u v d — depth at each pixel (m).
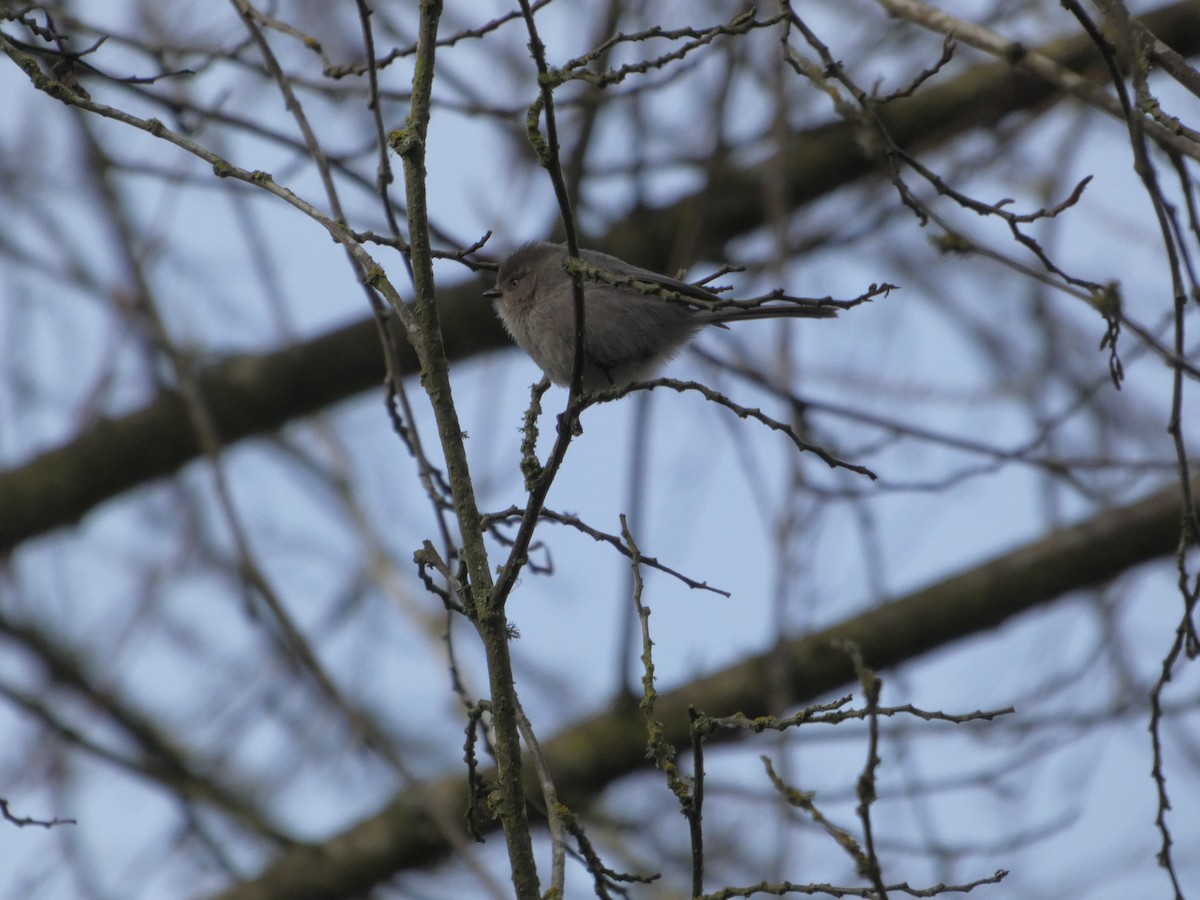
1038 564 11.58
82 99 6.57
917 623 11.61
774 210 10.74
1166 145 6.28
